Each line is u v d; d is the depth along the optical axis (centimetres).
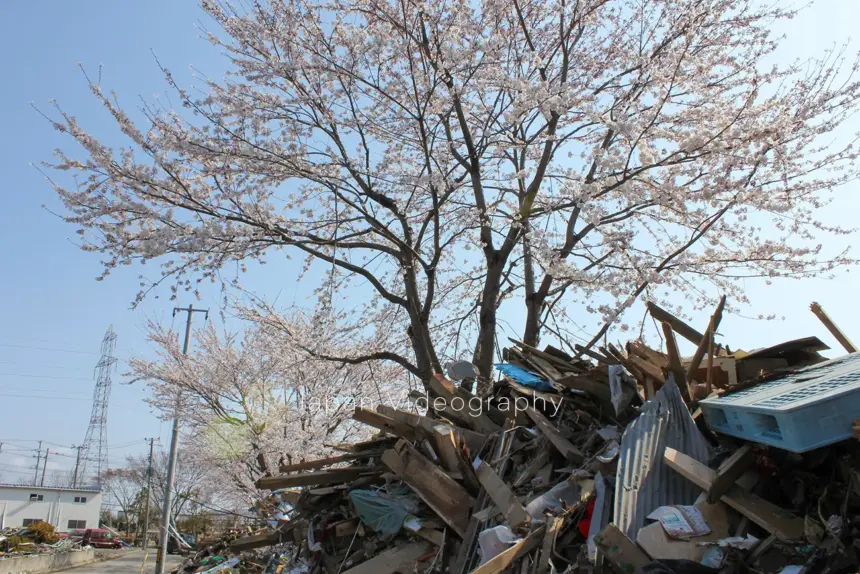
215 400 1616
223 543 1139
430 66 861
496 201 999
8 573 2120
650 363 557
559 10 875
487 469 526
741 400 405
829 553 321
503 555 408
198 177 846
